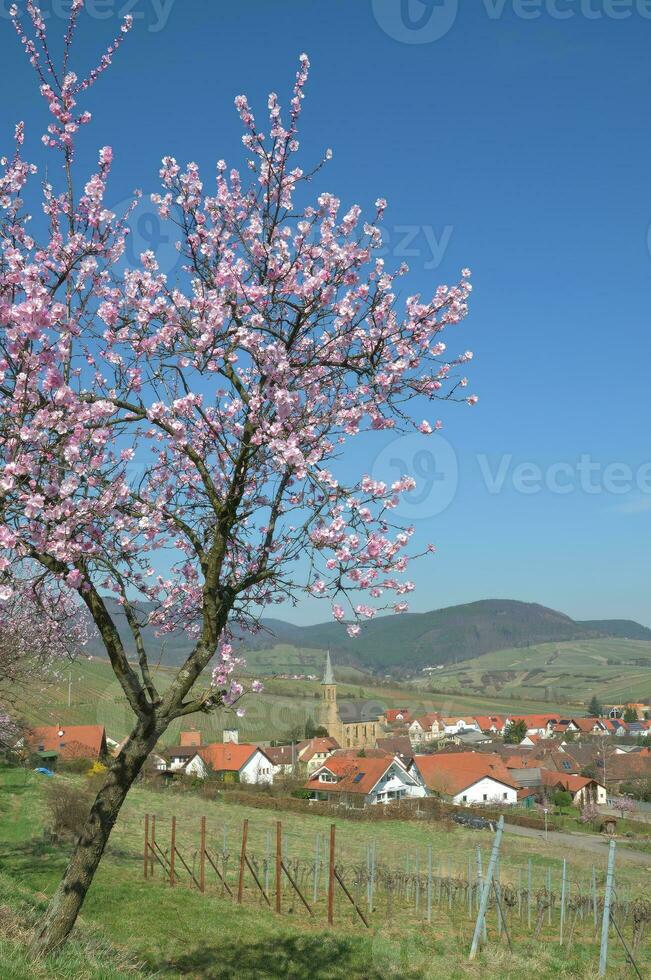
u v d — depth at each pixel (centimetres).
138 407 778
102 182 802
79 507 723
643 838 5647
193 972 1333
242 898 2192
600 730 13688
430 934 1902
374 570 833
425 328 859
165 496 907
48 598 869
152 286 802
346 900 2334
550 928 2139
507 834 5372
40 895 1520
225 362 798
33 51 809
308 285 819
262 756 7631
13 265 705
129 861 2650
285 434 801
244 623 920
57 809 2692
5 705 2000
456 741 12119
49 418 696
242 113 844
